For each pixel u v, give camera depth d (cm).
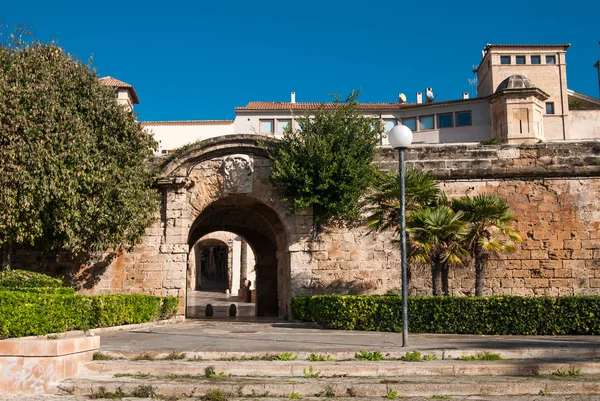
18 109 2409
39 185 2375
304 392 1223
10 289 2003
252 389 1225
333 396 1214
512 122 5544
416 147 2919
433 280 2347
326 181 2748
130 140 2767
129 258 2892
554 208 2819
